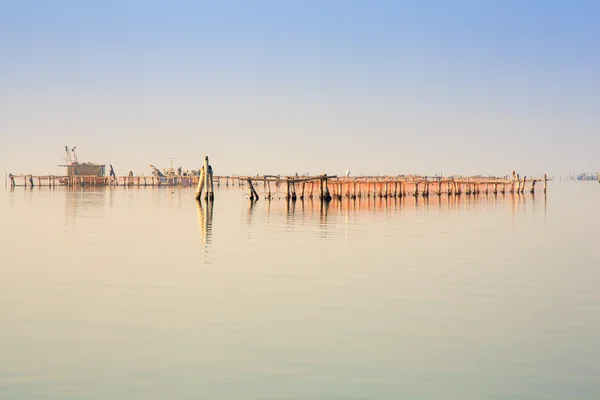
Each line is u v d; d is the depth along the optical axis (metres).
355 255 33.91
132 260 32.12
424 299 23.20
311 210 72.56
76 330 19.17
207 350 17.38
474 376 15.59
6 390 14.71
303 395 14.43
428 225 52.25
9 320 20.27
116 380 15.28
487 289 25.02
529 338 18.47
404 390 14.73
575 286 25.61
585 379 15.40
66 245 38.31
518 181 130.00
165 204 86.56
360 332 19.03
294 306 22.08
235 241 40.25
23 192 144.12
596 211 71.62
